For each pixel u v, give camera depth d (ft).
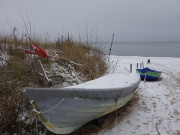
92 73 15.84
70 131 7.91
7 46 14.82
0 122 7.29
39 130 7.87
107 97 7.52
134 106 11.81
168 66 31.04
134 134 8.27
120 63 31.60
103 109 7.97
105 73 18.26
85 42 21.39
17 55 13.41
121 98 8.58
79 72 15.44
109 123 9.29
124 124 9.22
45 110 6.68
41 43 18.51
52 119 6.97
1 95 8.79
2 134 7.20
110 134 8.21
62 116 7.01
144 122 9.50
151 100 13.03
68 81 12.80
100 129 8.61
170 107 11.62
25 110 8.56
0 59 12.31
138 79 11.90
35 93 6.22
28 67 11.92
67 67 15.19
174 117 10.11
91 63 17.26
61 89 6.32
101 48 22.50
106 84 9.38
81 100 6.84
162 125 9.18
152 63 35.29
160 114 10.54
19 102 8.43
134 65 30.86
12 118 7.68
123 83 9.84
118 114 10.47
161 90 15.78
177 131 8.57
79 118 7.47
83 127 8.61
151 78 19.48
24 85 9.84
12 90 8.69
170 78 21.08
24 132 7.57
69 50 17.81
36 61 13.07
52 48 18.22
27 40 15.78
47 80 11.42
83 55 17.94
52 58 15.81
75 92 6.55
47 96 6.36
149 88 16.53
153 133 8.38
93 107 7.36
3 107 7.59
